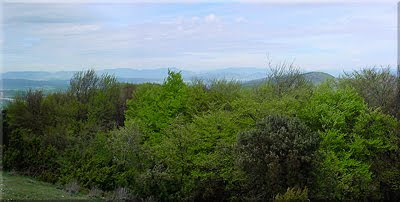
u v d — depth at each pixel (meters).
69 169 33.53
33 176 34.34
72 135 39.66
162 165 33.41
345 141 33.81
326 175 29.09
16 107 44.12
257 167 28.83
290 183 27.83
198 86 45.00
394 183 33.34
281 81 47.25
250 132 29.41
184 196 32.19
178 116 37.34
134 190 31.84
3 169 34.91
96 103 49.75
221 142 32.88
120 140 35.44
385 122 34.34
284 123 29.67
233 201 31.58
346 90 36.91
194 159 33.00
